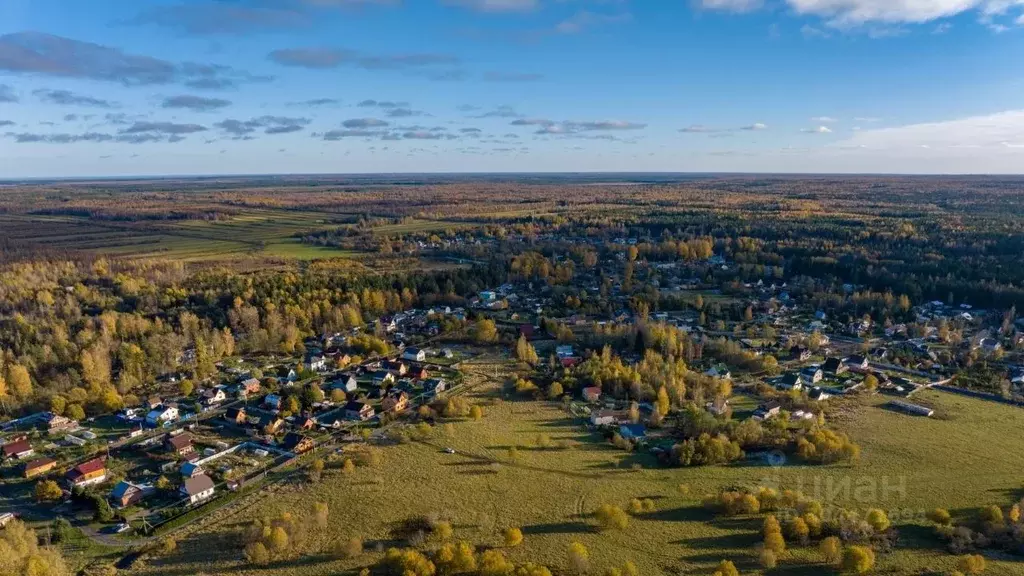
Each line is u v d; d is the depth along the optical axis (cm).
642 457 12419
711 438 12400
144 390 16325
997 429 13350
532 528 10000
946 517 9800
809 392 15262
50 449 12900
